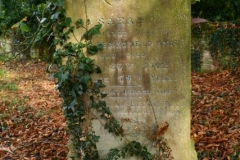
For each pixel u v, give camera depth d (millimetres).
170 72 2201
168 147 2262
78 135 2252
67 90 2209
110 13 2166
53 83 5723
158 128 2236
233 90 4578
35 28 7477
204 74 5836
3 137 3201
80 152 2254
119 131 2262
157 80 2215
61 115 3852
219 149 2730
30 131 3346
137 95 2238
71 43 2188
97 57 2213
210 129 3172
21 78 6152
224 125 3246
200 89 4766
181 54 2182
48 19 2285
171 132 2260
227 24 5898
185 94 2221
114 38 2191
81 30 2193
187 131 2256
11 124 3500
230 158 2551
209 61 5988
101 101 2244
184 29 2156
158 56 2193
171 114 2244
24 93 4977
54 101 4512
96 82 2234
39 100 4566
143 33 2174
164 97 2230
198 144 2820
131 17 2164
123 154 2266
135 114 2258
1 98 4551
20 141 3086
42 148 2881
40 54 7914
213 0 6887
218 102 4047
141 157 2279
